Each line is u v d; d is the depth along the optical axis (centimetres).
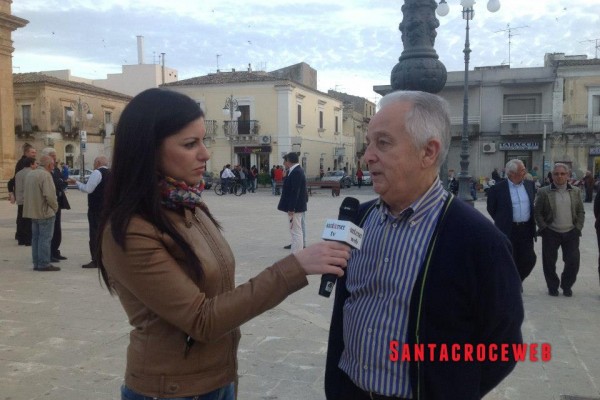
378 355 193
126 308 184
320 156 4597
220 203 2308
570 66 3209
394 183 192
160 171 181
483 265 180
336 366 218
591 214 1838
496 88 3322
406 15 609
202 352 181
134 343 183
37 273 805
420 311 184
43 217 806
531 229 668
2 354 465
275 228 1369
